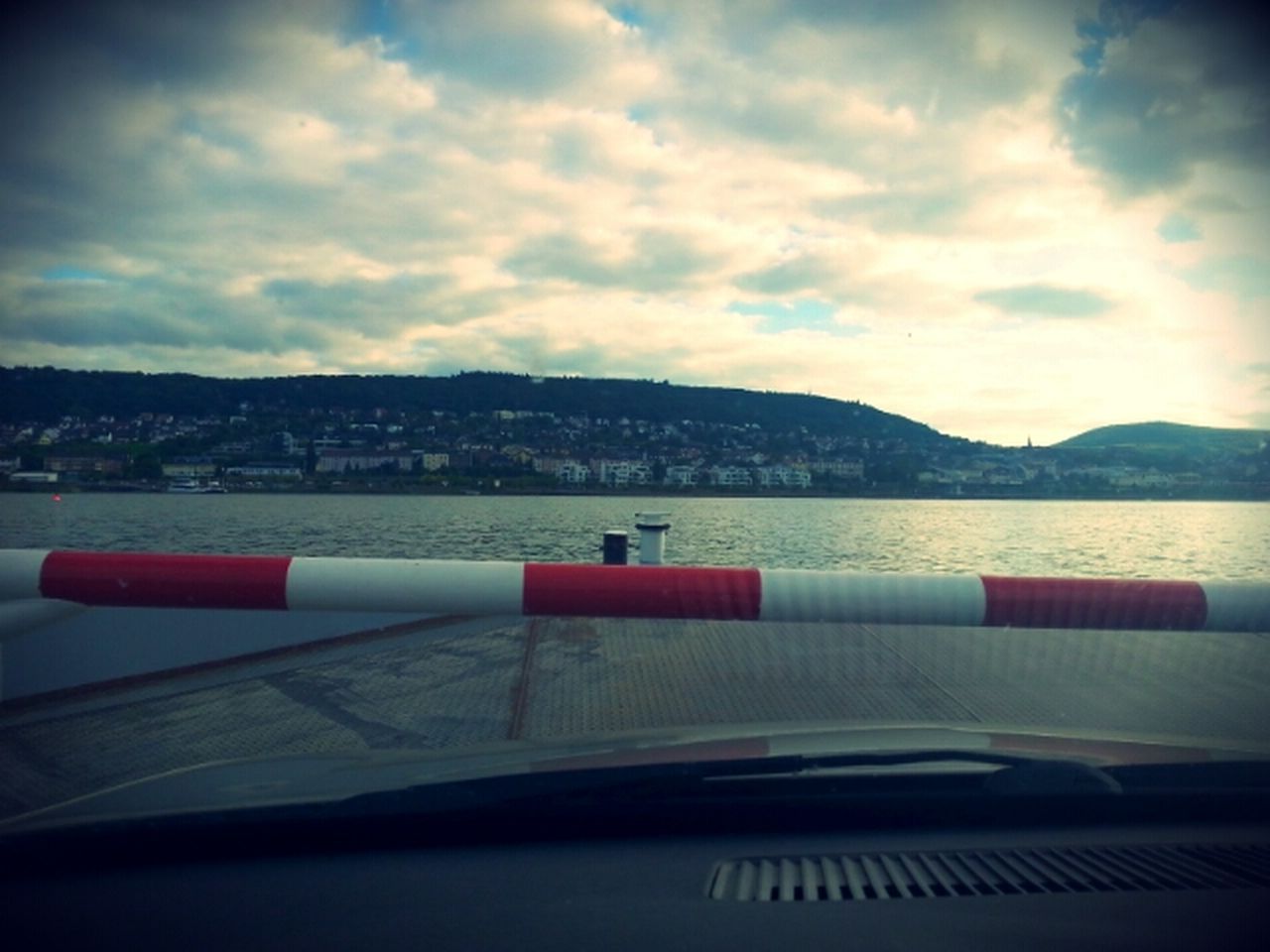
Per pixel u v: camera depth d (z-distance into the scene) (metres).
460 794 2.30
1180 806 2.38
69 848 2.24
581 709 4.18
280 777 2.44
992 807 2.37
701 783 2.35
